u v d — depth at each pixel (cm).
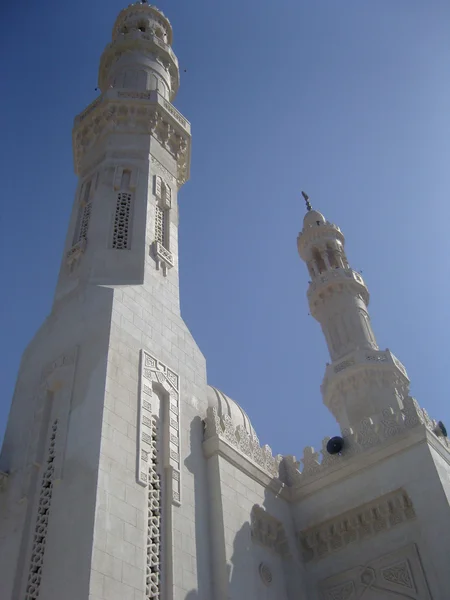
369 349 4234
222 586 2070
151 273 2783
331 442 2719
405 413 2602
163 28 4700
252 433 3130
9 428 2259
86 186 3278
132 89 3641
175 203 3353
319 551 2536
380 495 2445
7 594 1725
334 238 5147
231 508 2305
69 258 2847
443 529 2217
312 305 4731
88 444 1947
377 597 2277
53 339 2461
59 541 1761
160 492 2106
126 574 1744
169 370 2469
